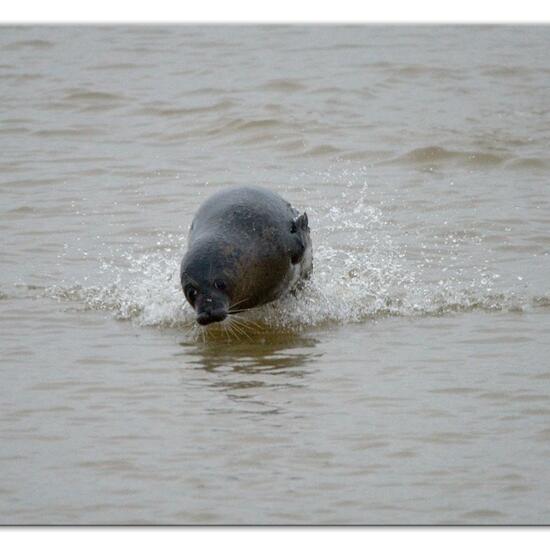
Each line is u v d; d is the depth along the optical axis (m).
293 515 30.97
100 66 90.25
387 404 37.81
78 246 55.91
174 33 99.88
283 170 68.50
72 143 73.75
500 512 31.11
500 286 49.72
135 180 66.75
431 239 56.34
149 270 52.38
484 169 68.12
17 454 34.38
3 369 41.06
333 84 84.12
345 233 57.44
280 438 35.28
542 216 59.31
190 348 43.38
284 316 46.50
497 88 83.44
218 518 30.81
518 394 38.50
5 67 90.19
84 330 45.31
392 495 31.94
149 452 34.44
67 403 38.00
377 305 47.69
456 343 43.50
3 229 58.38
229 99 80.88
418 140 72.25
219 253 43.78
